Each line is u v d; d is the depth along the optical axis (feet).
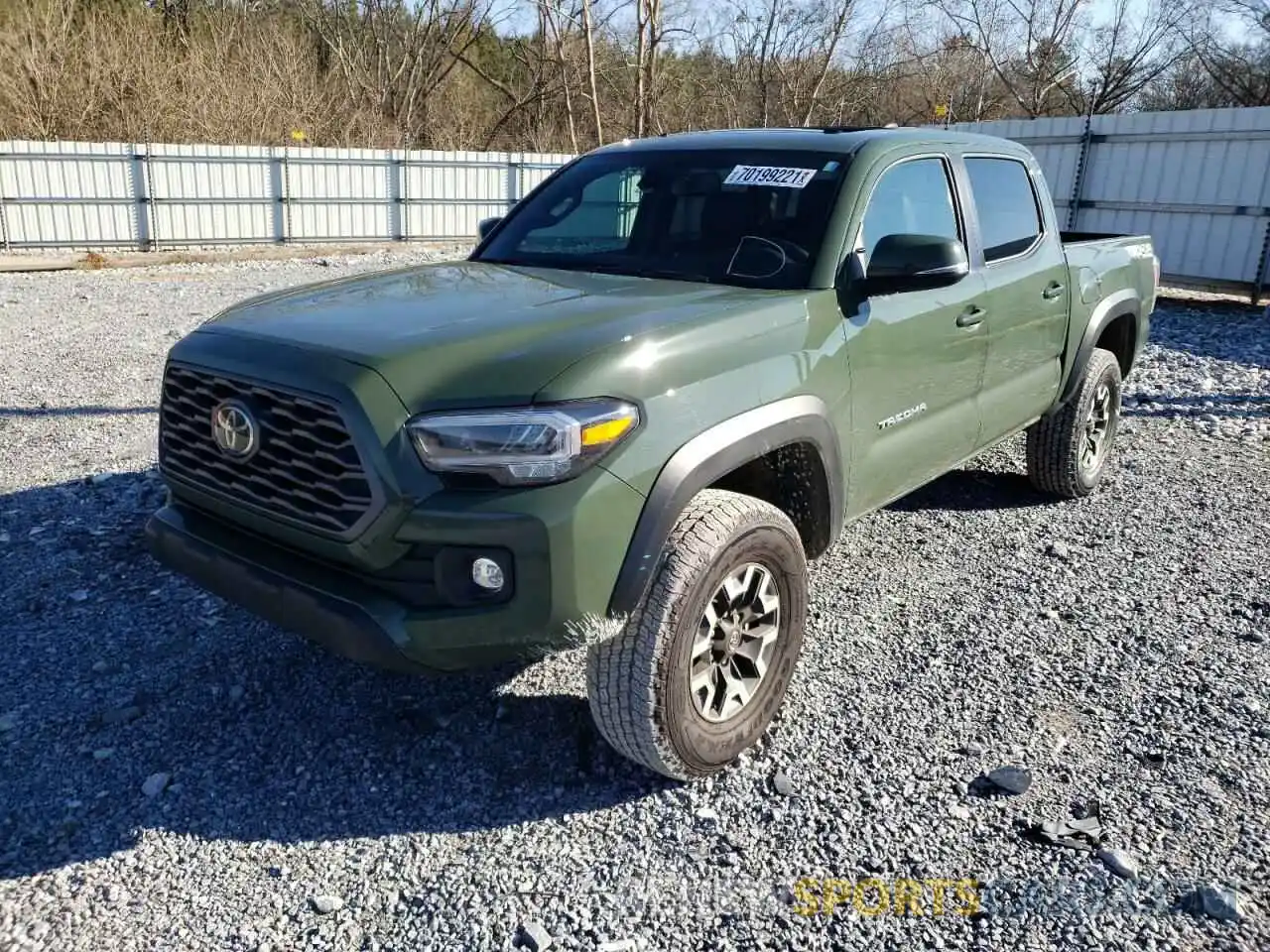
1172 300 46.55
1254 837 9.55
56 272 54.19
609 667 9.36
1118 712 11.64
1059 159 50.98
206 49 95.76
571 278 11.99
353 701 11.69
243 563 9.50
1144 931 8.40
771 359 10.21
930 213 13.38
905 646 13.14
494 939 8.31
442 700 11.73
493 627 8.56
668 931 8.41
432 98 127.54
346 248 67.26
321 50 129.59
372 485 8.49
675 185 13.16
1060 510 18.40
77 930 8.32
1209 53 102.06
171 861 9.15
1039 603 14.46
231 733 11.07
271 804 9.95
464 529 8.33
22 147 58.75
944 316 12.96
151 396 25.23
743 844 9.43
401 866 9.14
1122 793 10.17
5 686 11.77
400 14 127.34
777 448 10.59
